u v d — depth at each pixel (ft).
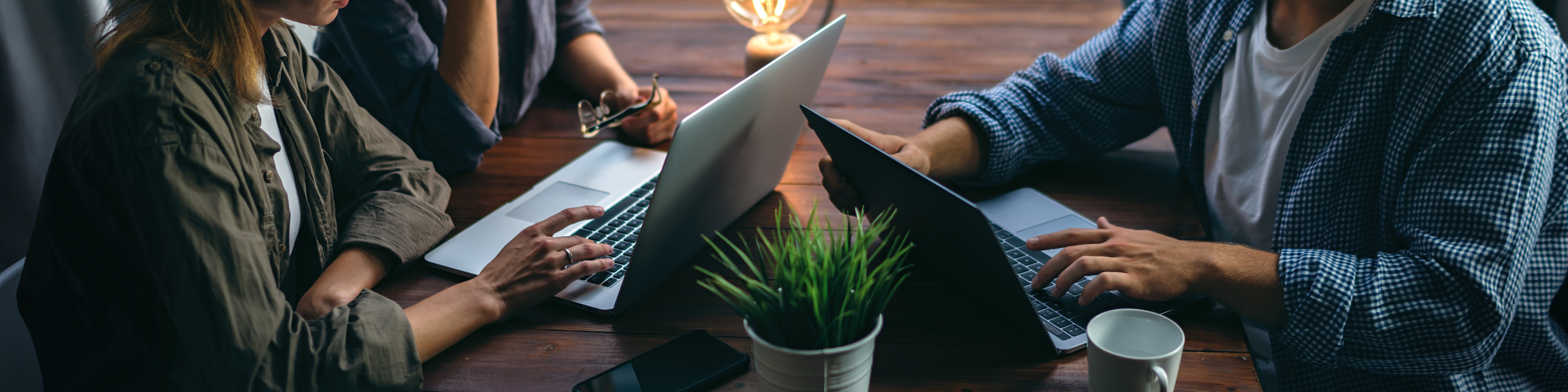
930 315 3.00
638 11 7.48
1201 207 4.28
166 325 2.59
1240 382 2.64
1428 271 2.90
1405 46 3.14
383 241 3.26
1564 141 3.03
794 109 3.60
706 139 2.68
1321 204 3.45
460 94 4.30
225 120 2.61
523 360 2.77
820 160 3.78
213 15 2.62
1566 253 3.17
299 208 3.43
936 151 4.00
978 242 2.49
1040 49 6.53
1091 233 3.24
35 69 4.23
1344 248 3.43
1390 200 3.26
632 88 5.19
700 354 2.72
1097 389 2.41
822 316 2.08
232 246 2.45
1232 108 3.99
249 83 2.73
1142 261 2.98
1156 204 3.99
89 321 2.73
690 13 7.43
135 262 2.54
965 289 3.03
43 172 4.40
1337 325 2.87
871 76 5.82
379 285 3.24
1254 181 3.92
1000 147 4.09
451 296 2.90
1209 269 2.96
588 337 2.89
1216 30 4.02
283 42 3.43
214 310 2.42
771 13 4.68
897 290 3.17
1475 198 2.89
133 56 2.51
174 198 2.37
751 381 2.65
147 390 2.76
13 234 4.33
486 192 4.05
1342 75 3.39
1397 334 2.89
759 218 3.77
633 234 3.53
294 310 3.10
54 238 2.60
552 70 5.68
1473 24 3.00
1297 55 3.63
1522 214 2.84
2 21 4.02
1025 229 3.68
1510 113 2.88
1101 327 2.48
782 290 2.12
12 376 3.93
